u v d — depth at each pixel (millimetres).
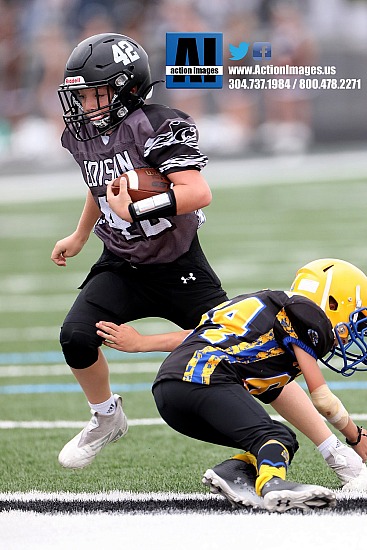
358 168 64250
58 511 14195
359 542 12656
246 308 14750
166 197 15086
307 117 71438
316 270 14891
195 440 18828
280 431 14094
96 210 17312
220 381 14258
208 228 46844
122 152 15680
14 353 26828
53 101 69188
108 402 16719
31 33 68562
